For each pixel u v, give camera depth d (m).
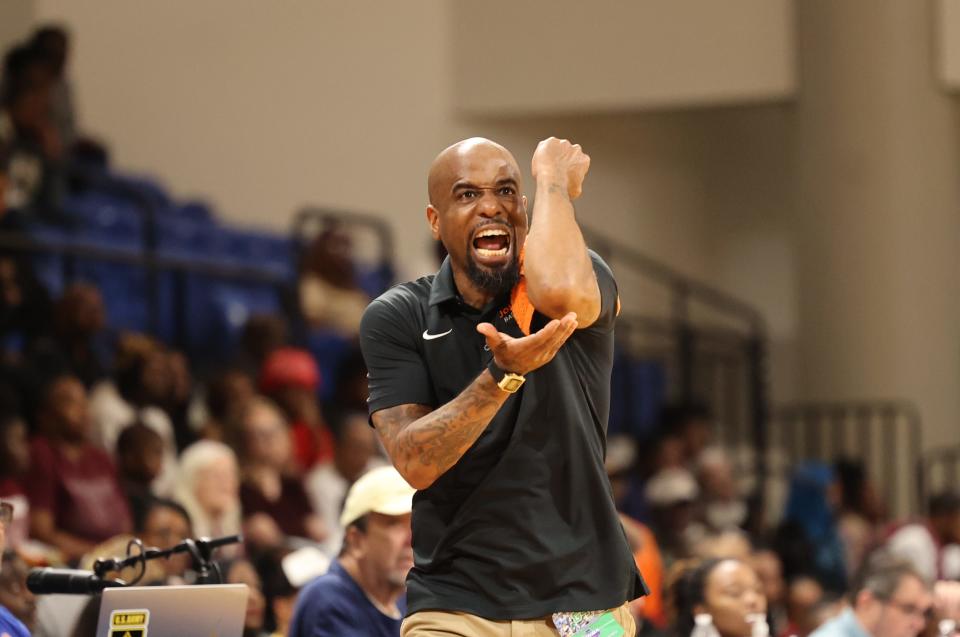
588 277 7.54
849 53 31.39
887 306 31.17
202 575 9.73
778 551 24.14
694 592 13.52
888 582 13.90
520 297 7.82
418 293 8.06
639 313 36.53
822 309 31.75
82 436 17.09
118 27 28.98
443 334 7.88
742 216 39.44
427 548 7.87
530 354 7.12
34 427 17.92
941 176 31.31
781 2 32.09
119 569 9.65
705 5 32.22
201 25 29.77
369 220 27.77
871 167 31.27
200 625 9.16
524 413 7.65
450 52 32.56
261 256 26.73
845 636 14.00
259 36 30.31
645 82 32.22
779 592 19.16
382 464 20.38
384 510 11.48
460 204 7.75
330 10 31.03
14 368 18.67
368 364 7.98
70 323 19.97
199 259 25.00
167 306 24.19
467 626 7.62
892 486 30.78
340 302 25.94
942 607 14.42
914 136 31.17
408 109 31.70
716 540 18.73
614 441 28.22
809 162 31.91
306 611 11.51
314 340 25.28
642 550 17.22
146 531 13.88
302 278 25.70
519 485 7.64
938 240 31.30
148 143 29.14
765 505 30.31
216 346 24.48
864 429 31.06
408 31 31.86
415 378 7.87
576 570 7.66
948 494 25.33
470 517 7.67
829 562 24.31
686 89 32.16
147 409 19.38
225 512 16.73
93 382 20.06
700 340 37.34
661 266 37.56
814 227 31.86
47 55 24.39
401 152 31.53
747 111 39.19
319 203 30.64
